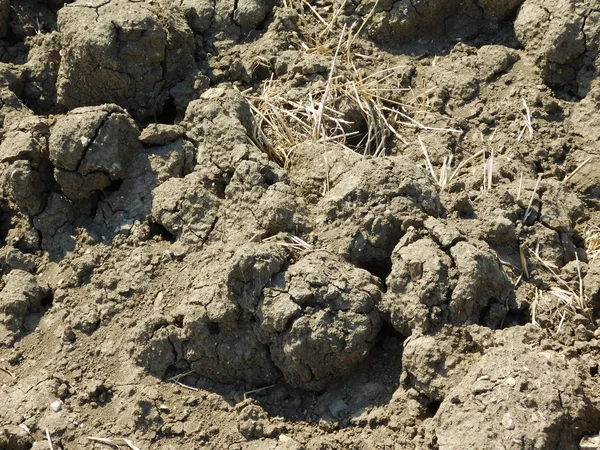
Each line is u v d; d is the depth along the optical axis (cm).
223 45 183
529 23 180
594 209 170
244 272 153
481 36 186
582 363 150
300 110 176
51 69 178
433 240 155
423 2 184
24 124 168
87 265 163
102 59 172
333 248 158
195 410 154
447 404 146
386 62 184
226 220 162
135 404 153
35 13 188
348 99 176
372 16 186
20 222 168
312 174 166
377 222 157
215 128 167
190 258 161
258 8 184
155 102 176
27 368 158
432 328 151
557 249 160
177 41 177
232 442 151
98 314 160
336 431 151
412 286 153
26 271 165
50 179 169
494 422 143
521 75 179
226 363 155
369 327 152
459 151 173
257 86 181
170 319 156
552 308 156
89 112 166
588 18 176
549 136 174
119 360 157
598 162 171
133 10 173
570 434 144
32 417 154
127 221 165
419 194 158
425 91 179
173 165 167
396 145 175
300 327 151
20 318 162
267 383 156
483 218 160
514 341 149
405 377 152
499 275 154
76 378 157
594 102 175
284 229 160
